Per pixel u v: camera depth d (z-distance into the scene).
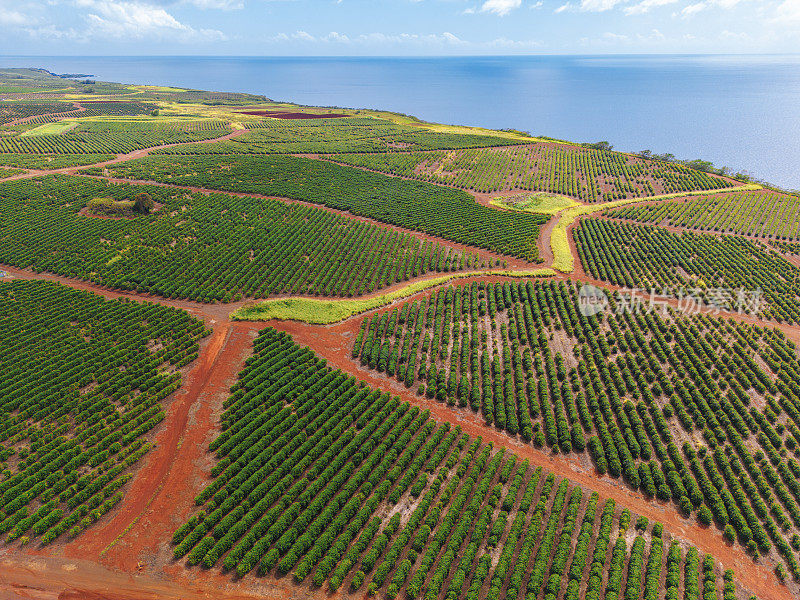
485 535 46.44
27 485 49.91
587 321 83.62
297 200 140.38
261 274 97.56
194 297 88.81
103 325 78.31
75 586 41.00
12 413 61.38
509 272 101.94
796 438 60.69
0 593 40.31
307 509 47.59
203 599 40.31
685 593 41.88
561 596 42.00
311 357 72.94
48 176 148.50
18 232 111.06
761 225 126.44
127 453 54.41
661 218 131.50
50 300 84.44
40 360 69.31
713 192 151.62
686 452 57.84
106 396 63.69
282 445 56.34
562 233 122.50
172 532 45.91
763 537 47.34
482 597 41.22
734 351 76.69
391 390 67.69
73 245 106.38
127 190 138.62
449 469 53.88
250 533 44.97
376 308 88.06
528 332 81.12
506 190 157.38
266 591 41.09
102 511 47.44
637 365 72.75
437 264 104.38
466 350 75.31
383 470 52.72
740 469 55.25
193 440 56.94
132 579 41.69
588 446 59.47
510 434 60.72
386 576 42.81
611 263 106.31
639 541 45.56
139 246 106.94
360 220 128.38
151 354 71.38
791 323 85.88
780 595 43.62
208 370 69.44
